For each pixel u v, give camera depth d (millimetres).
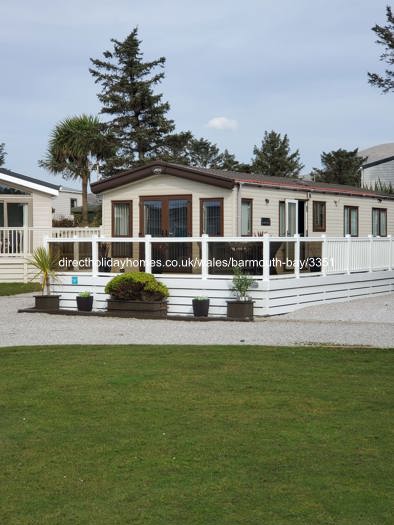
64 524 4566
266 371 8930
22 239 23953
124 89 47094
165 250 15734
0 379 8633
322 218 22250
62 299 16484
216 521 4586
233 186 18625
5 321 14547
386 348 10477
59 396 7754
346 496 4953
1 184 25031
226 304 14719
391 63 34219
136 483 5219
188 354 10156
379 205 25438
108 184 20672
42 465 5605
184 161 47531
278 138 61938
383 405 7273
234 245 14883
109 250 16734
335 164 63062
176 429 6508
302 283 15484
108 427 6594
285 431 6422
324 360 9609
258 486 5141
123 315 15016
